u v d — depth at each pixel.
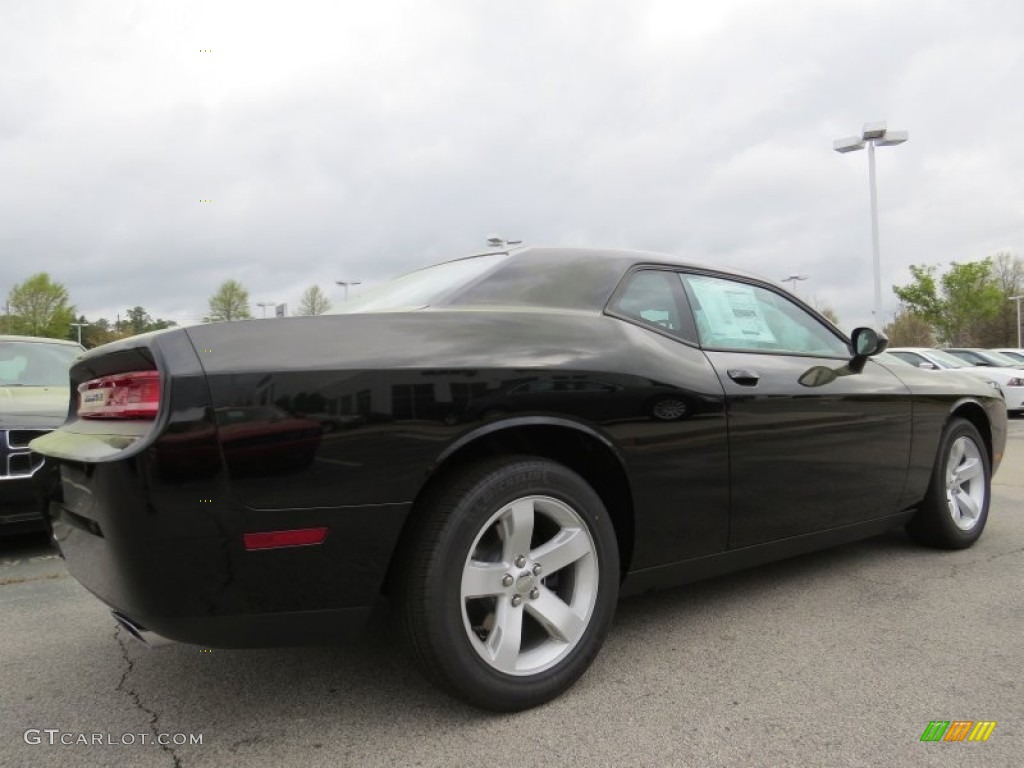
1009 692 2.41
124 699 2.45
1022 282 56.81
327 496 2.01
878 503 3.58
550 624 2.38
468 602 2.30
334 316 2.19
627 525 2.64
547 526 2.50
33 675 2.65
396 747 2.11
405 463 2.10
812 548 3.31
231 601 1.95
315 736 2.18
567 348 2.47
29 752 2.11
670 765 2.00
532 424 2.31
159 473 1.86
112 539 1.91
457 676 2.16
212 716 2.31
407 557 2.17
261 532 1.95
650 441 2.58
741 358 3.03
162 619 1.92
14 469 4.18
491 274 2.66
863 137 19.92
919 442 3.80
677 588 3.53
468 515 2.18
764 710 2.30
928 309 41.97
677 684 2.49
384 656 2.76
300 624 2.04
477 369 2.24
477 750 2.09
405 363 2.14
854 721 2.23
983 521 4.31
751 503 2.92
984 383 4.54
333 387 2.03
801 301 3.60
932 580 3.61
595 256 2.90
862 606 3.25
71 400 2.60
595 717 2.27
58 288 55.47
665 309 2.92
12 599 3.58
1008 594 3.39
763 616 3.13
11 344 6.14
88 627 3.16
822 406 3.21
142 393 1.98
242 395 1.94
